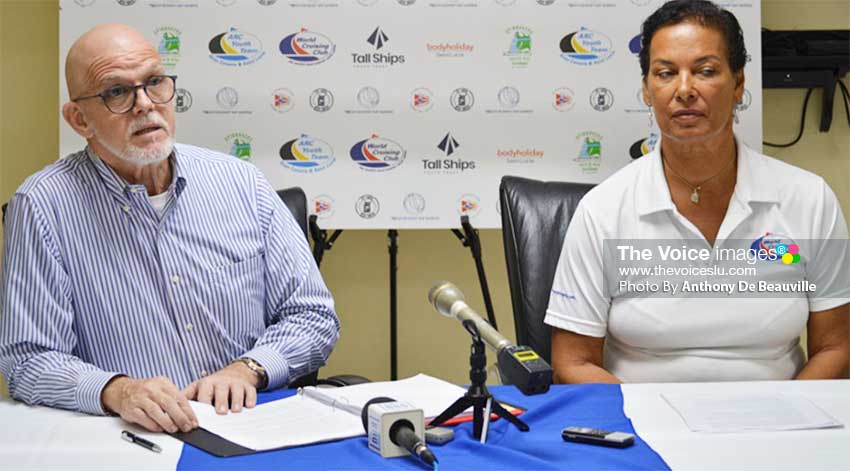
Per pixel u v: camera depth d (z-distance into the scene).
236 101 2.91
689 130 1.91
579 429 1.36
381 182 2.94
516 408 1.49
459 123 2.94
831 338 2.02
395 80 2.93
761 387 1.66
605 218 2.01
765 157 2.05
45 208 1.85
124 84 1.83
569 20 2.93
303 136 2.92
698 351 1.98
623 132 2.96
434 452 1.29
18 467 1.24
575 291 2.02
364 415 1.33
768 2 3.25
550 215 2.25
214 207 2.00
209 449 1.30
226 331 1.96
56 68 3.14
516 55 2.94
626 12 2.94
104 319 1.87
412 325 3.29
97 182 1.90
